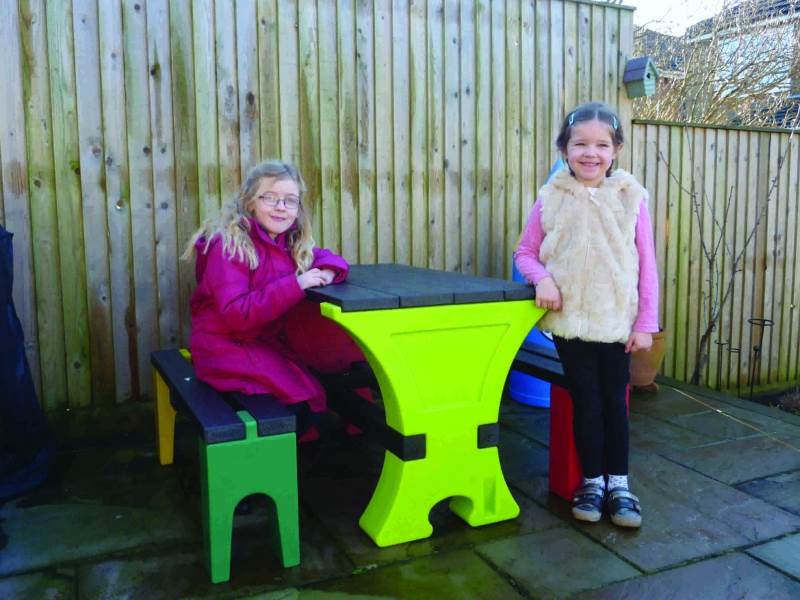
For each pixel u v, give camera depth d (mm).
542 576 2057
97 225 3111
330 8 3436
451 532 2348
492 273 3996
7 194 2934
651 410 3760
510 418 3586
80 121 3031
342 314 2039
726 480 2791
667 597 1942
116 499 2598
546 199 2436
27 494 2643
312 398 2490
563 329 2348
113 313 3186
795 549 2223
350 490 2703
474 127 3848
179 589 1989
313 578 2053
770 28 7734
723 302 4676
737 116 8117
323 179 3512
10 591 1973
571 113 2439
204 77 3225
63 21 2957
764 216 4891
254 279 2416
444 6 3697
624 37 4211
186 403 2236
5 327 2553
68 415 3148
